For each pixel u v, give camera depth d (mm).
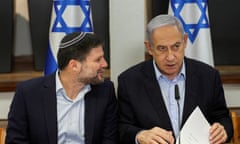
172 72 1859
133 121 1961
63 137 1850
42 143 1845
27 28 3109
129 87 1975
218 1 2816
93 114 1878
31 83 1906
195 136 1711
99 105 1896
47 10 2805
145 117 1911
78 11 2361
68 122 1850
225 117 2006
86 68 1787
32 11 2803
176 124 1907
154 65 1994
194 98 1934
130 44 2443
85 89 1887
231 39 2865
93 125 1868
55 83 1882
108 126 1943
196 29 2404
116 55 2457
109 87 1958
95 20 2832
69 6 2342
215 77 2000
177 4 2387
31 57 3141
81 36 1805
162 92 1960
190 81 1958
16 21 3082
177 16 2379
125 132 1905
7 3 2779
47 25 2824
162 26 1799
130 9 2414
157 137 1678
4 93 2658
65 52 1797
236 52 2885
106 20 2834
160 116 1903
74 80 1826
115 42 2447
